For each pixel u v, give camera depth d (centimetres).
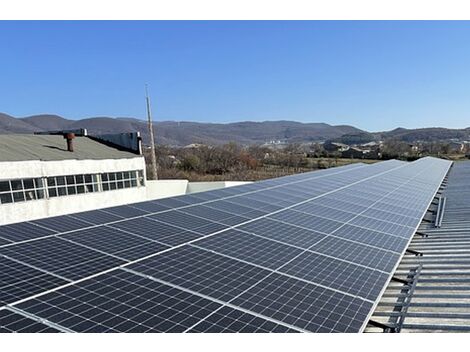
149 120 5906
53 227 966
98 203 3062
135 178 3544
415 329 634
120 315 538
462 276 883
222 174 7994
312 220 1280
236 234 1016
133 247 838
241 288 666
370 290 727
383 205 1736
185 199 1521
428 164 5412
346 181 2661
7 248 791
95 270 690
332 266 834
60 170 2717
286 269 782
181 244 883
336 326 570
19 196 2419
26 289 598
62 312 533
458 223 1558
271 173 7981
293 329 544
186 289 641
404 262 1013
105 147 3812
